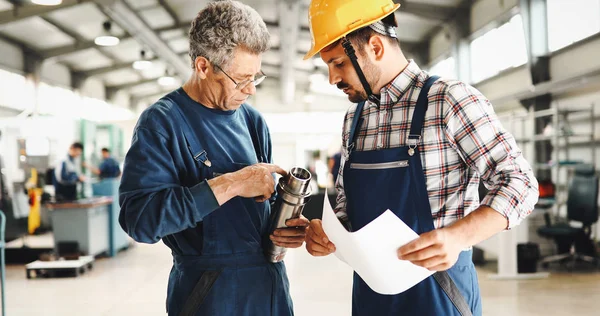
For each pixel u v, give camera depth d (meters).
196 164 1.35
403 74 1.27
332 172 9.40
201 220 1.29
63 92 12.56
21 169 8.66
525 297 4.45
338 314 4.12
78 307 4.43
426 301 1.22
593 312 3.99
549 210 6.11
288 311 1.44
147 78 15.81
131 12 8.59
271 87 18.58
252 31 1.28
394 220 1.00
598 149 6.50
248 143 1.48
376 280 1.11
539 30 7.38
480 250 5.90
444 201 1.22
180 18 11.17
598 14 6.23
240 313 1.34
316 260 6.31
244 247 1.36
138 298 4.70
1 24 8.01
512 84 8.39
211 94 1.36
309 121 18.50
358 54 1.26
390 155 1.25
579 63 6.66
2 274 3.45
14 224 5.50
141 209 1.20
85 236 6.20
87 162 8.39
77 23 9.81
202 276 1.32
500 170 1.12
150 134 1.28
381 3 1.26
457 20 9.73
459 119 1.18
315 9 1.32
